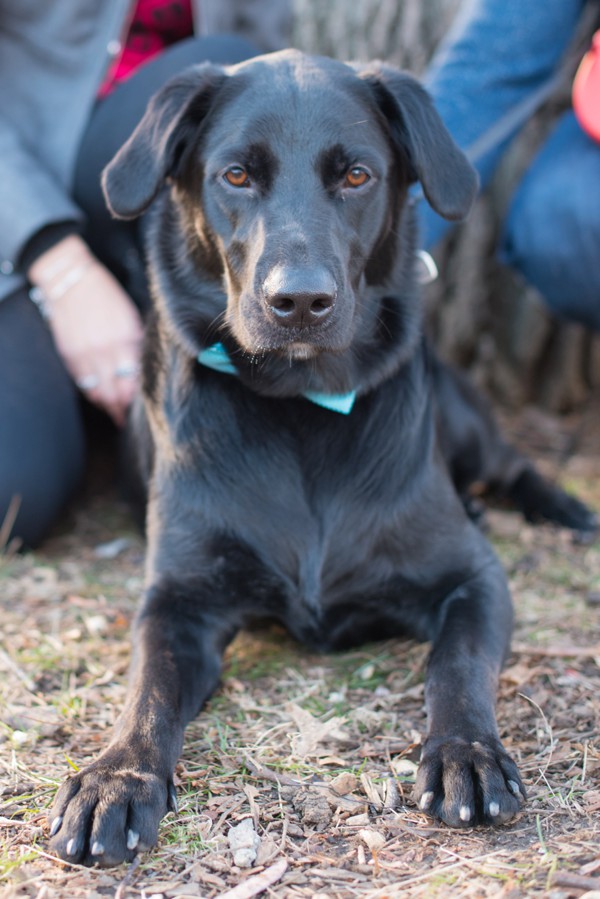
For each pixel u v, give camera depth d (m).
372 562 2.22
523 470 3.34
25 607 2.59
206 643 2.16
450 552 2.25
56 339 3.16
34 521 2.96
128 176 2.19
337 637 2.32
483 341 4.34
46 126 3.30
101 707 2.09
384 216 2.20
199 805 1.73
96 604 2.61
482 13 3.03
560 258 3.33
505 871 1.52
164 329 2.35
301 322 1.91
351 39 4.00
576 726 1.97
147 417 2.53
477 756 1.69
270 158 2.06
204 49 3.14
